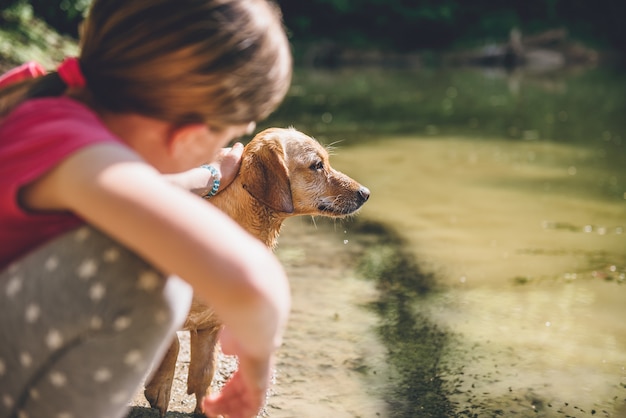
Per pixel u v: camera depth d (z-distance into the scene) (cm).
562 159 802
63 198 100
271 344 103
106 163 99
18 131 105
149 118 113
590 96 1423
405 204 597
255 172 264
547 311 384
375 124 1027
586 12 2506
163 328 109
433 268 448
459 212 577
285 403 282
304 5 2412
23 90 118
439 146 869
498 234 520
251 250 100
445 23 2417
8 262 112
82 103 115
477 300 398
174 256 97
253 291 97
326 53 2317
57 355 108
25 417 113
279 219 275
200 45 107
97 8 114
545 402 291
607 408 287
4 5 912
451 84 1666
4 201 103
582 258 470
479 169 742
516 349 339
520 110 1215
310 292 400
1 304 109
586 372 317
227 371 309
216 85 109
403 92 1480
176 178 224
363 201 308
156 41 108
